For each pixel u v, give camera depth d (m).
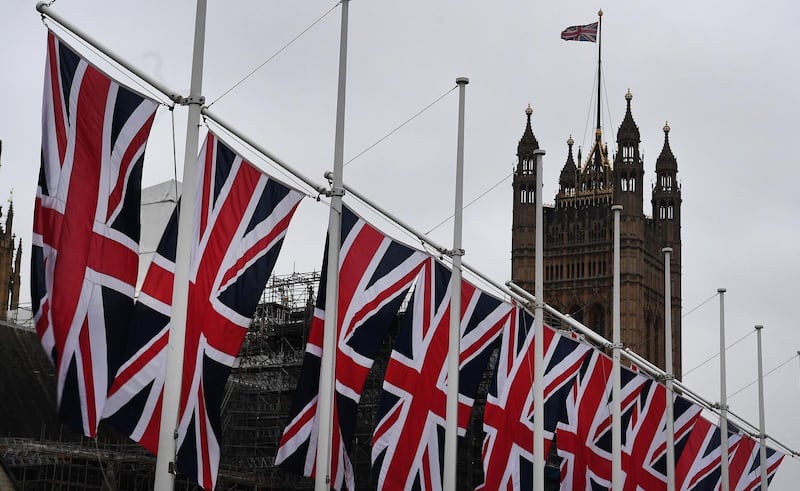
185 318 36.66
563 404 61.06
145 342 38.91
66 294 35.91
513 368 57.50
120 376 38.12
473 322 54.78
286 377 110.19
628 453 70.38
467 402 53.88
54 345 35.59
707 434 80.81
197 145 37.94
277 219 42.06
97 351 36.25
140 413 38.22
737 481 90.31
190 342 39.72
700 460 80.12
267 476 105.06
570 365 61.72
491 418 56.56
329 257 46.41
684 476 79.25
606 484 64.12
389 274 48.28
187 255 36.88
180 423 39.22
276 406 110.38
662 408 72.25
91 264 36.47
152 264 39.56
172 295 39.19
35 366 96.69
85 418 35.81
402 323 50.59
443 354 51.09
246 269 41.09
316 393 45.97
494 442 56.38
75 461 88.81
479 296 55.12
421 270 50.81
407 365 50.34
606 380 66.19
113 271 36.78
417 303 50.72
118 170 37.16
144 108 37.72
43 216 36.06
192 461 39.19
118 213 37.06
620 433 67.62
